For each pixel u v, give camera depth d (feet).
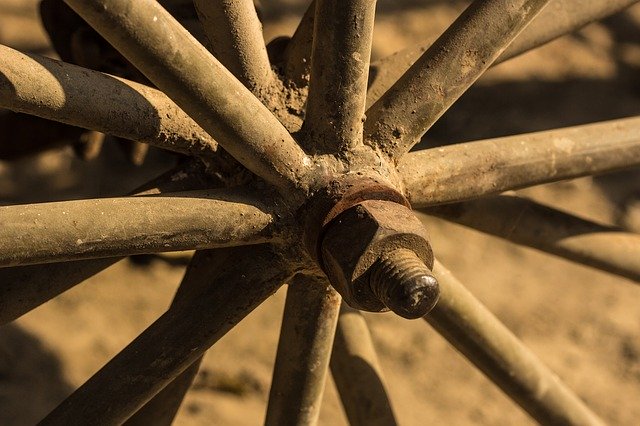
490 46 2.38
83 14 2.07
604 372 3.59
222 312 2.34
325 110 2.31
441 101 2.38
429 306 2.19
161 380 2.34
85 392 2.33
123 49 2.11
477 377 3.57
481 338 2.62
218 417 3.36
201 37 2.55
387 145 2.38
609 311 3.80
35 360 3.43
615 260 2.77
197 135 2.35
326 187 2.29
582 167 2.56
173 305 2.39
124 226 2.21
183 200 2.26
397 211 2.25
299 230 2.31
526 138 2.51
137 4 2.09
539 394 2.70
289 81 2.45
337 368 2.72
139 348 2.34
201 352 2.35
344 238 2.23
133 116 2.29
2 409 3.31
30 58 2.19
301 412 2.49
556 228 2.72
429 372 3.56
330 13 2.26
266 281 2.35
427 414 3.46
